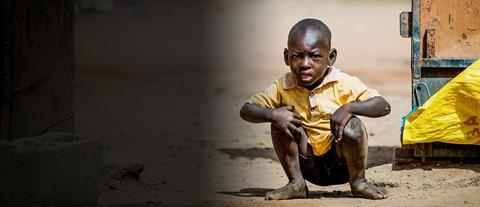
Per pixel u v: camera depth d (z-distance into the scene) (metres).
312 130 8.25
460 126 8.97
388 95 19.30
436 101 9.00
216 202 8.23
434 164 9.24
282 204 7.99
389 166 9.39
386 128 14.37
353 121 7.97
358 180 8.26
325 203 8.00
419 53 9.34
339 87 8.20
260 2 41.03
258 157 11.87
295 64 8.03
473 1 9.40
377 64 25.83
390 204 7.82
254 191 9.18
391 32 34.09
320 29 8.05
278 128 8.05
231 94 20.48
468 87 8.84
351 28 35.09
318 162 8.38
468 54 9.41
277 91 8.39
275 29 35.28
